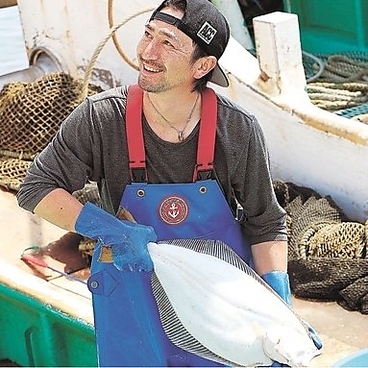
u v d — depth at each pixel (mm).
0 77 7332
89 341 4617
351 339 4523
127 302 3463
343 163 5352
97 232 3246
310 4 7277
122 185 3430
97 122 3281
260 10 7434
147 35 3195
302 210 5262
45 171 3320
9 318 5117
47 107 6480
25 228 5863
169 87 3176
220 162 3361
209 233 3479
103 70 7035
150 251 3354
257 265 3557
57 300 4723
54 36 7367
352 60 6863
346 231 4969
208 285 3344
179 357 3510
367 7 6980
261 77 5719
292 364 3199
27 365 5109
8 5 9328
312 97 6270
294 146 5617
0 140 6602
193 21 3131
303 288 4898
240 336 3283
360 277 4777
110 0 6336
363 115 5945
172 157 3342
